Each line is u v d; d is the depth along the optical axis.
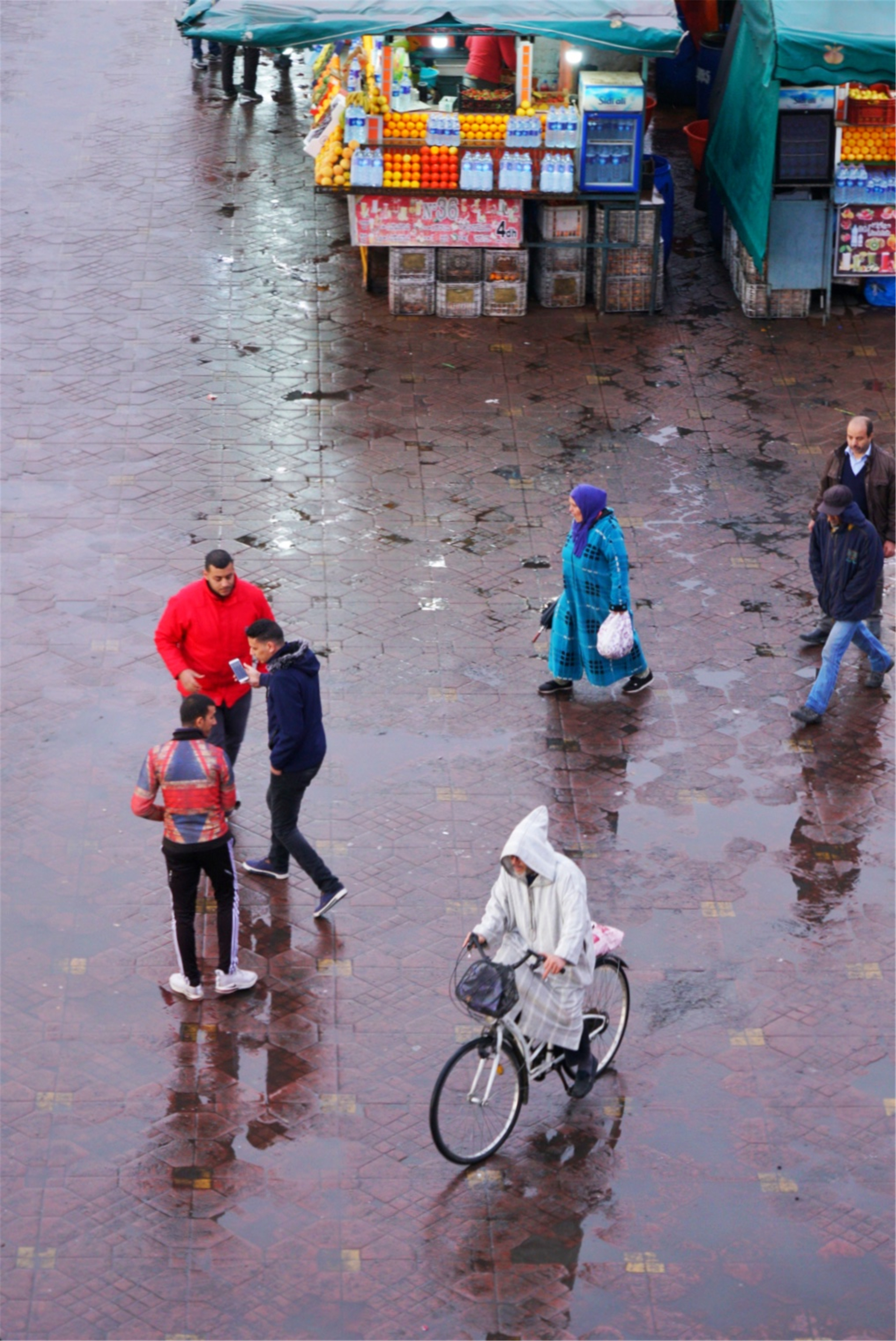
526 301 22.50
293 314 22.19
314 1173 11.11
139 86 28.62
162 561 17.36
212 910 13.32
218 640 13.39
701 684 16.14
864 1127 11.66
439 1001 12.52
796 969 12.96
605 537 15.07
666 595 17.36
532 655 16.41
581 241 22.28
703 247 24.77
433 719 15.45
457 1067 11.16
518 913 11.05
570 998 11.09
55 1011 12.27
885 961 13.06
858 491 15.83
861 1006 12.64
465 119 21.30
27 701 15.37
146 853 13.80
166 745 11.84
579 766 15.00
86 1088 11.66
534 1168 11.26
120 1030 12.13
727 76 24.34
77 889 13.38
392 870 13.73
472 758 15.02
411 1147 11.34
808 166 21.69
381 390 20.66
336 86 23.62
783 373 21.44
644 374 21.28
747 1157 11.41
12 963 12.66
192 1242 10.60
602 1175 11.22
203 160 26.08
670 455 19.64
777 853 14.11
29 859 13.64
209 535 17.83
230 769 12.03
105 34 30.88
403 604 16.98
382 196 21.67
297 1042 12.11
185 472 18.88
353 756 14.92
